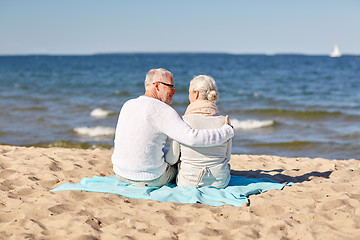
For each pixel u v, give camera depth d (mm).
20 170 4773
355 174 4832
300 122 12555
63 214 3207
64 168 4992
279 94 20953
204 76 3859
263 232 2867
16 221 3045
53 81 29625
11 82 28359
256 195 3779
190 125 3703
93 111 14508
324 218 3137
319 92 21875
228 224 3023
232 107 15977
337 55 192000
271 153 8703
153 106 3613
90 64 77125
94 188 3855
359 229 2846
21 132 10891
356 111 14414
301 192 3855
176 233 2867
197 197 3541
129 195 3660
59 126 11820
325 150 8820
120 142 3762
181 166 3854
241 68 58312
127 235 2824
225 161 3895
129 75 37719
